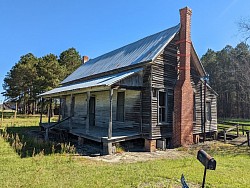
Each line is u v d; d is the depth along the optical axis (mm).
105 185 6027
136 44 17703
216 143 15047
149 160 9648
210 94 17938
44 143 13156
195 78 16500
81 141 13625
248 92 42969
